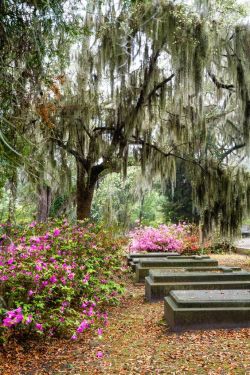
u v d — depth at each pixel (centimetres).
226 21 1106
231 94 1325
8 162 534
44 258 559
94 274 732
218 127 1484
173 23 1044
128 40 1064
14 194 626
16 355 468
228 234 1275
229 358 439
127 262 1164
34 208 1245
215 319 549
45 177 941
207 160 1268
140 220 2516
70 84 1070
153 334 551
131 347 500
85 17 1009
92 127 1192
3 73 520
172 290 677
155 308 704
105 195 1884
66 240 704
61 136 1094
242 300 562
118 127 1149
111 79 1072
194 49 1050
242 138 1402
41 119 741
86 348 498
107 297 677
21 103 559
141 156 1240
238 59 1130
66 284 559
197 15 1074
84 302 605
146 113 1234
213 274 762
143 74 1138
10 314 427
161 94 1144
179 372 412
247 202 1256
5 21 512
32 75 559
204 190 1265
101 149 1190
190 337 521
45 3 501
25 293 512
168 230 1554
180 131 1231
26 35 528
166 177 1298
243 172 1262
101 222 1033
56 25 561
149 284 766
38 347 495
